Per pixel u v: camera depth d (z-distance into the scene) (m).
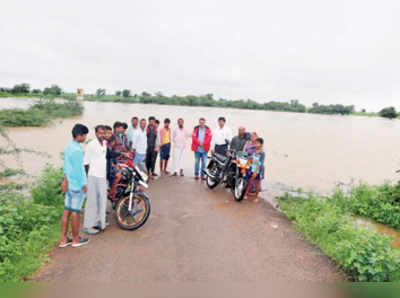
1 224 4.55
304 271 4.02
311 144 21.16
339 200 7.62
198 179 9.35
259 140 6.96
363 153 17.89
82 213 5.79
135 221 5.30
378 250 3.92
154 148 9.05
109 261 4.04
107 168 5.79
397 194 7.22
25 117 20.11
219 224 5.66
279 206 7.01
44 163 9.98
